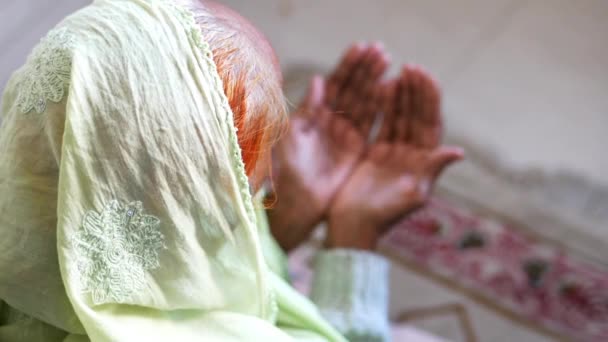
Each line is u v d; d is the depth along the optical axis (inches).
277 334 18.1
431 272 47.4
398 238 48.3
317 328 24.6
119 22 15.4
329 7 57.9
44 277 16.0
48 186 15.4
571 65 54.6
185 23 15.6
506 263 47.2
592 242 47.8
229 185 15.9
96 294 15.6
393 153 37.8
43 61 15.3
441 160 36.6
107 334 15.5
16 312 18.8
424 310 46.5
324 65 55.7
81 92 14.4
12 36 46.7
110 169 14.7
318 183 36.9
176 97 15.1
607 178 50.0
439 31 56.4
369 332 30.4
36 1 48.4
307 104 38.1
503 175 50.4
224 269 17.1
